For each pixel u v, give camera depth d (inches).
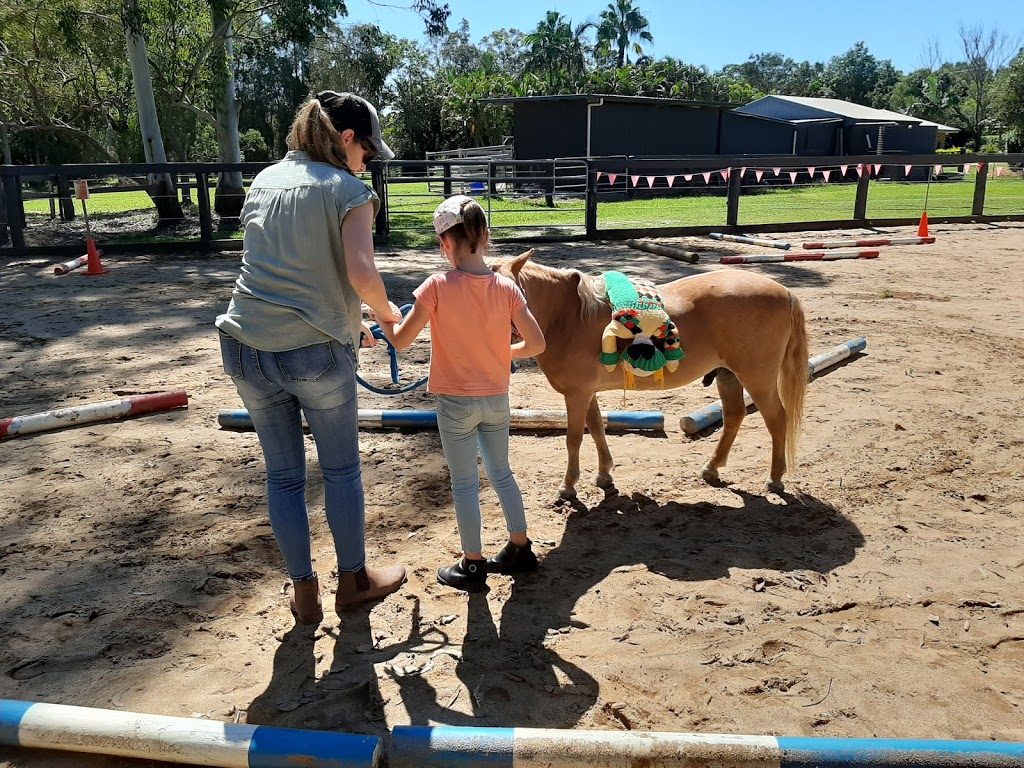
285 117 1601.9
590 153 1127.0
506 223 765.9
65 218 832.9
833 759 87.5
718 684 108.7
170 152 1202.0
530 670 111.9
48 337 316.2
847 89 3213.6
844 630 121.2
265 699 105.7
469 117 1601.9
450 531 155.1
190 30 848.3
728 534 153.6
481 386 123.0
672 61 2042.3
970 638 118.9
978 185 722.2
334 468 118.2
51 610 126.6
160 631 121.4
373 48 962.7
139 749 92.7
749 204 985.5
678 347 152.6
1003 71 2223.2
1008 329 323.0
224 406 231.9
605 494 172.2
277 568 141.3
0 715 95.8
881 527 155.8
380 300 108.3
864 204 697.6
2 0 834.8
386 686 108.2
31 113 1102.4
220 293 418.9
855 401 233.3
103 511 163.3
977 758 87.0
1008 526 155.3
